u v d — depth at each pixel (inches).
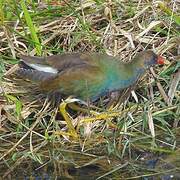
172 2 400.2
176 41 377.7
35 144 334.0
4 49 372.2
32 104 351.9
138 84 362.0
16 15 386.6
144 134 339.3
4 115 346.3
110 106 354.0
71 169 317.1
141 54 350.0
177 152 329.4
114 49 374.9
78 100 343.3
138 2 398.3
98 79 337.7
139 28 386.0
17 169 318.0
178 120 348.5
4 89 355.3
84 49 377.4
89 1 395.2
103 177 311.6
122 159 323.9
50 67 343.9
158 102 355.9
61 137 339.3
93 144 334.0
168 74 367.6
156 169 317.1
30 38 378.6
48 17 388.8
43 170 317.1
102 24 392.5
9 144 334.3
